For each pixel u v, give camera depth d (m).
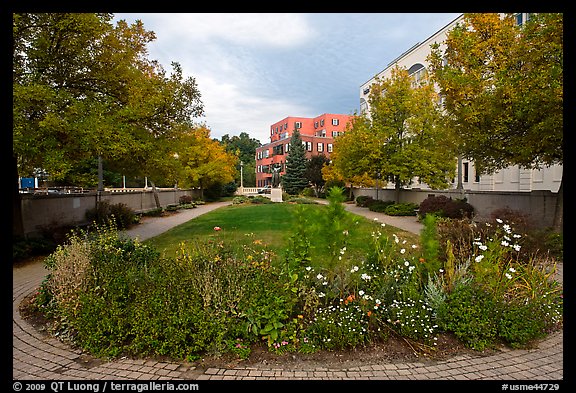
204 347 3.27
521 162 9.04
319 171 36.09
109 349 3.29
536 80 7.21
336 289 4.06
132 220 14.50
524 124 8.05
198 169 26.55
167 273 3.83
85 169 25.47
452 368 3.03
